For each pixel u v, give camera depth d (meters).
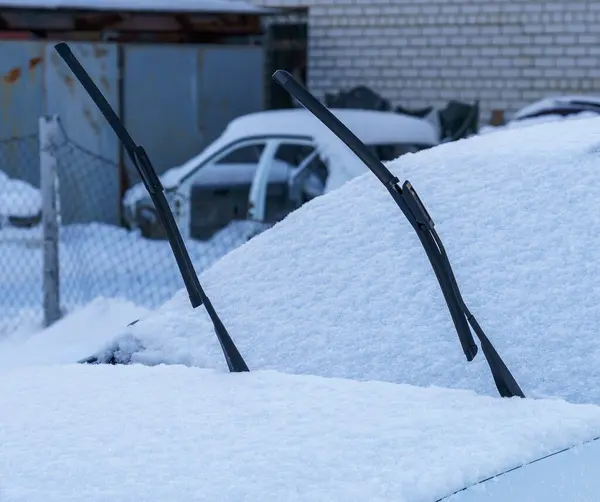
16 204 15.07
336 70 19.61
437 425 2.27
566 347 3.11
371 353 3.27
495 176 3.54
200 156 13.27
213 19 17.95
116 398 2.61
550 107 15.83
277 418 2.38
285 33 19.72
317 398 2.52
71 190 16.70
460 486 1.99
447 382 3.14
